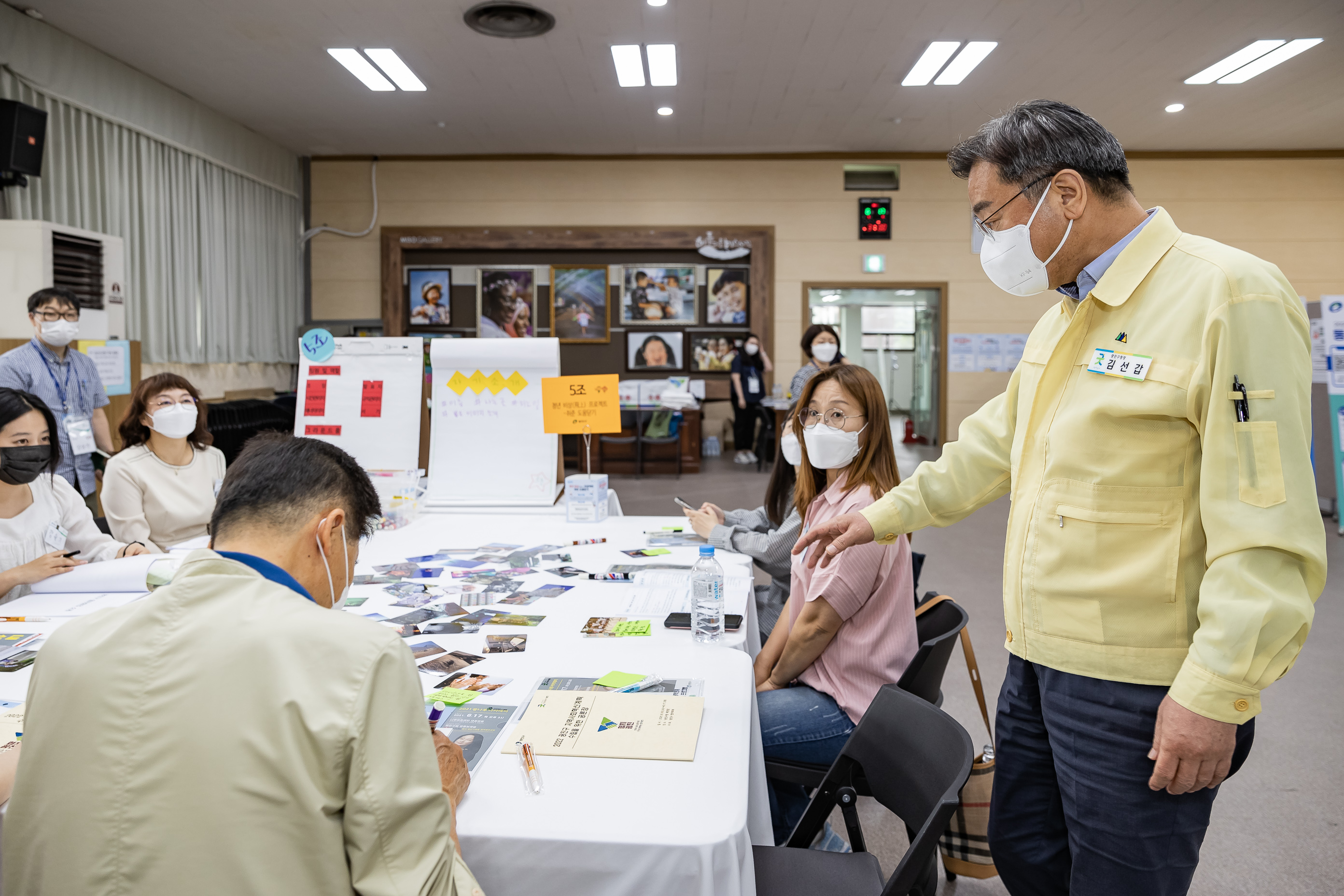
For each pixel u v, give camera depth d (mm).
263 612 815
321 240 10164
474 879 874
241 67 7121
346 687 772
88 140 6668
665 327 10234
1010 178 1133
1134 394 1063
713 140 9508
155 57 6891
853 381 1929
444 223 10125
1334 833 2148
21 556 2123
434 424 3141
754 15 6148
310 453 956
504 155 10047
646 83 7574
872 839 2143
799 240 10078
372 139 9398
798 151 9961
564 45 6699
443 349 3127
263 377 9430
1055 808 1299
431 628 1693
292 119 8648
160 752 751
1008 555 1252
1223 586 947
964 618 1796
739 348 10219
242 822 734
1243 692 921
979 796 1893
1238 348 981
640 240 10062
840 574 1739
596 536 2631
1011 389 1418
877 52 6852
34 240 5066
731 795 1048
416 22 6242
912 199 10039
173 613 817
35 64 6102
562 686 1382
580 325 10234
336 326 10188
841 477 1988
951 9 6039
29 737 800
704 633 1605
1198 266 1052
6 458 2027
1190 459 1051
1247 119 8594
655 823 985
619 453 8586
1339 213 9797
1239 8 6004
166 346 7652
